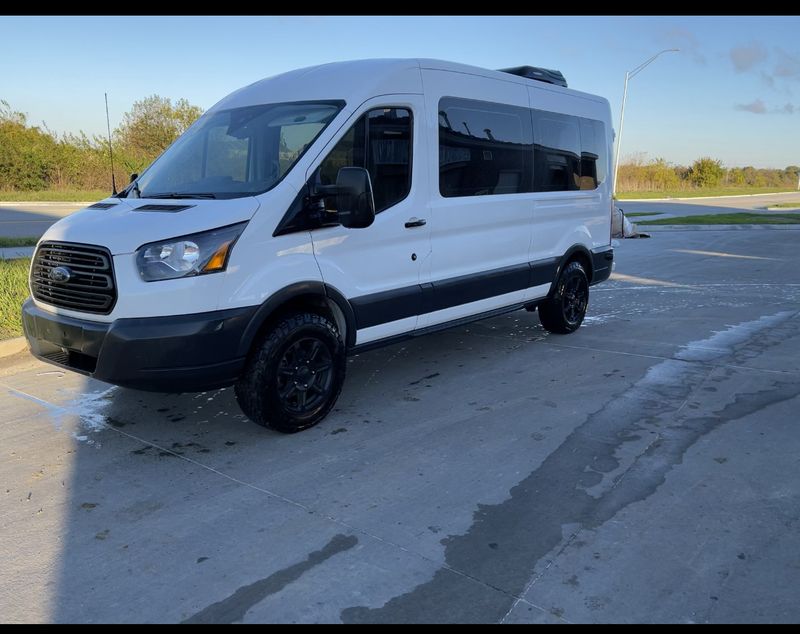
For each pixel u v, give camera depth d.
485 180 5.79
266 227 4.08
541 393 5.26
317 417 4.56
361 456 4.12
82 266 3.97
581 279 7.24
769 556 3.00
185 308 3.82
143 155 30.88
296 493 3.65
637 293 9.73
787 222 22.42
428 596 2.76
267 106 4.91
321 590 2.81
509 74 6.10
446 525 3.31
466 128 5.54
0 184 32.00
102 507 3.52
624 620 2.60
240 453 4.18
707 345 6.64
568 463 3.99
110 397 5.18
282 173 4.30
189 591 2.81
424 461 4.04
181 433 4.49
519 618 2.62
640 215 26.84
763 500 3.51
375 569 2.95
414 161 5.05
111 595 2.79
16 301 7.52
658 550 3.06
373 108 4.72
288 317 4.31
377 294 4.87
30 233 15.84
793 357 6.13
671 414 4.75
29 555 3.08
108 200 4.80
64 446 4.28
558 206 6.76
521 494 3.62
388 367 6.00
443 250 5.41
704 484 3.69
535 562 2.99
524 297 6.45
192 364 3.84
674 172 61.22
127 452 4.19
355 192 4.17
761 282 10.54
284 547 3.13
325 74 4.94
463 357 6.32
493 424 4.62
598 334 7.23
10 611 2.70
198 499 3.59
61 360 4.25
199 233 3.85
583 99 7.19
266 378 4.18
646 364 6.01
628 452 4.13
